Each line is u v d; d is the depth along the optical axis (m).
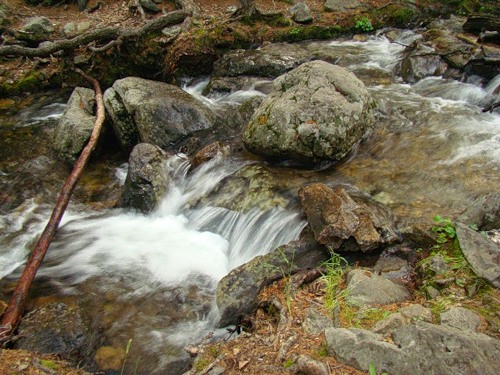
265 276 2.29
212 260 2.73
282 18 5.29
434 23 5.20
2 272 2.75
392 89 4.09
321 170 3.11
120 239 2.95
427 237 2.33
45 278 2.64
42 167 3.76
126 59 4.96
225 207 2.95
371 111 3.35
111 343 2.21
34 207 3.35
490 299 1.88
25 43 5.25
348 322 1.86
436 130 3.38
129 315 2.38
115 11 5.82
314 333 1.83
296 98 3.08
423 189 2.79
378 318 1.85
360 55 4.86
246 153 3.38
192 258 2.74
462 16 5.45
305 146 2.98
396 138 3.34
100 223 3.12
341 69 3.32
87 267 2.71
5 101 4.84
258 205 2.84
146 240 2.92
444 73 4.10
